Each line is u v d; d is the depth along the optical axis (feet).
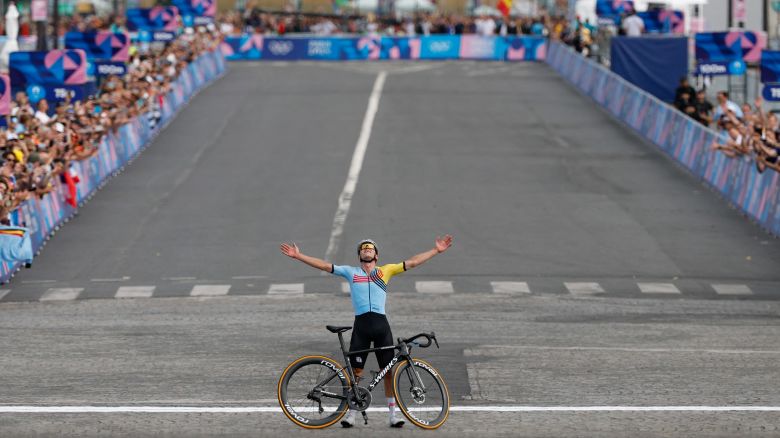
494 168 328.29
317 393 117.60
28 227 238.27
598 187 306.14
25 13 542.57
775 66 297.33
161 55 440.86
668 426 120.06
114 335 174.29
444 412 118.93
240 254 241.35
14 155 242.99
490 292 210.79
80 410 127.65
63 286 216.74
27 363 153.48
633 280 221.25
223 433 117.80
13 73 301.43
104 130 310.45
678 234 258.78
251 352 161.07
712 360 154.92
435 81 500.74
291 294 209.26
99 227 265.34
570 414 125.39
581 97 461.37
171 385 140.67
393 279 220.84
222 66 536.01
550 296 207.82
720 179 297.33
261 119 404.36
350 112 417.90
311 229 261.65
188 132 382.83
